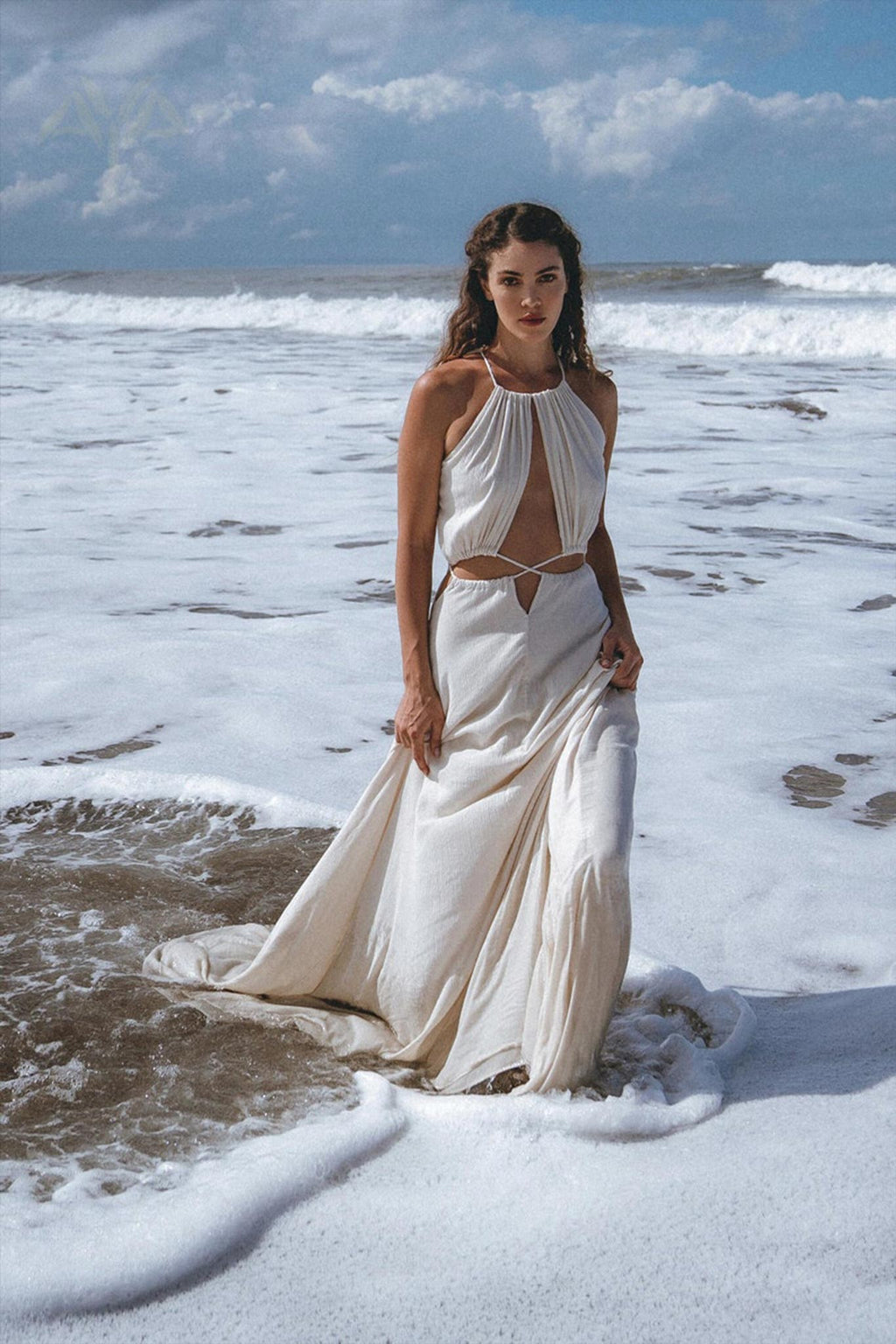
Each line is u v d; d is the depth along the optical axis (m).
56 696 5.09
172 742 4.59
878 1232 2.00
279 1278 1.90
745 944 3.10
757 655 5.69
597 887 2.29
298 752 4.50
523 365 2.62
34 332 27.22
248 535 8.29
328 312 28.52
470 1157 2.23
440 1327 1.80
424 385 2.59
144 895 3.44
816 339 20.36
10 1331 1.79
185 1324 1.81
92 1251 1.91
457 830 2.55
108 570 7.30
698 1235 2.00
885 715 4.89
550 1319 1.82
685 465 10.96
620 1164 2.20
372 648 5.76
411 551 2.66
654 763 4.37
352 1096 2.46
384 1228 2.03
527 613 2.59
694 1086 2.42
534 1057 2.40
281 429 12.74
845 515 9.06
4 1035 2.68
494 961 2.52
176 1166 2.20
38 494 9.59
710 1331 1.79
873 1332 1.78
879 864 3.54
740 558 7.76
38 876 3.56
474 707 2.59
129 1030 2.71
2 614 6.32
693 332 21.17
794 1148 2.23
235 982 2.84
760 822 3.85
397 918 2.67
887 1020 2.68
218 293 42.59
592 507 2.63
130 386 16.28
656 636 6.00
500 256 2.51
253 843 3.78
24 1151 2.26
